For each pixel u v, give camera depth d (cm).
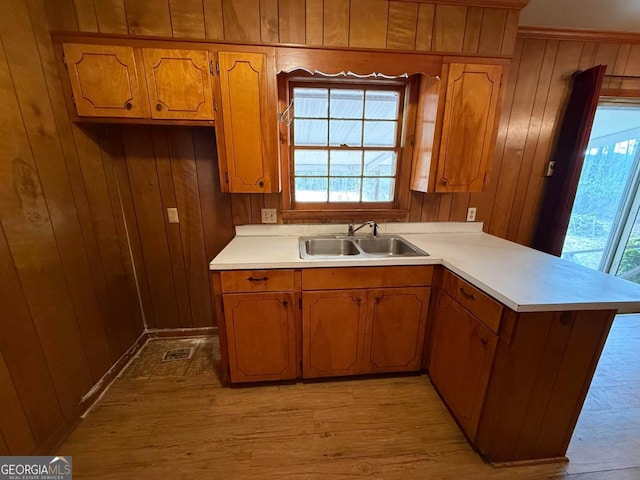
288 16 146
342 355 172
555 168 208
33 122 127
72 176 150
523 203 216
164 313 218
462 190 177
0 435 110
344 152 200
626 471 127
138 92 147
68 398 143
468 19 155
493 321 117
